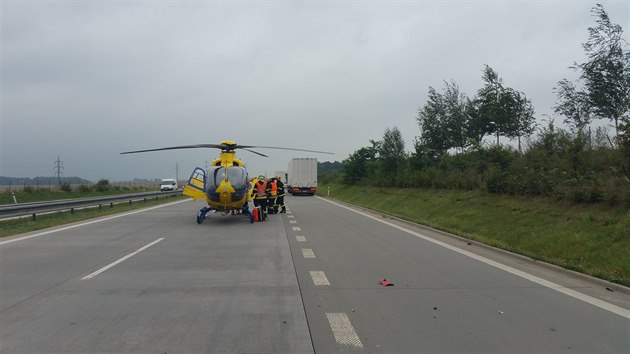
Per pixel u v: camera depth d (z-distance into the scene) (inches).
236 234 585.6
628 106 534.0
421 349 189.8
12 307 251.1
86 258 406.3
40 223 698.8
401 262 389.1
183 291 286.7
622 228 408.2
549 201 598.5
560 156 721.0
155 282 311.7
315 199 1674.5
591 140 690.8
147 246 479.5
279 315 236.1
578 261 385.4
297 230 634.2
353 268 361.7
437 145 1640.0
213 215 877.2
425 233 601.0
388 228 661.9
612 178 517.0
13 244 490.6
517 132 1123.3
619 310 248.2
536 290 292.4
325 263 382.9
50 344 195.3
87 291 286.5
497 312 243.1
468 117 1507.1
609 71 774.5
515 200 678.5
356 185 2100.1
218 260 397.1
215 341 198.1
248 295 276.7
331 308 248.8
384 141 1914.4
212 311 243.1
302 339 200.8
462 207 780.0
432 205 906.7
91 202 978.7
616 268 343.0
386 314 238.1
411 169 1477.6
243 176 744.3
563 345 195.5
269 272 345.1
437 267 367.9
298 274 337.7
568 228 470.0
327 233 599.8
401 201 1133.1
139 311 243.3
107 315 236.1
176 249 459.8
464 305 256.2
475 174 952.9
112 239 533.0
